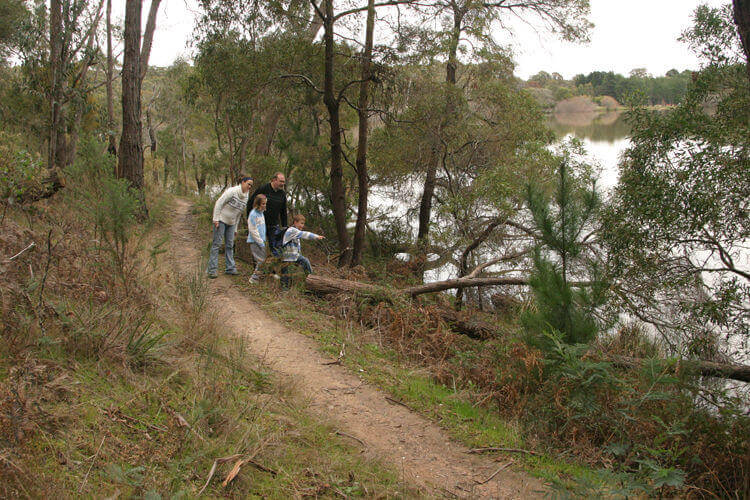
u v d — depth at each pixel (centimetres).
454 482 382
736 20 411
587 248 841
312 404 469
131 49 1291
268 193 913
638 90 851
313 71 1361
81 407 334
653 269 825
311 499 317
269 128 1606
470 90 1513
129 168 1294
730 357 827
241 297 773
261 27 1280
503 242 1195
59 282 502
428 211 1634
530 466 416
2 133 1207
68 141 1967
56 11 1471
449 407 508
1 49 1842
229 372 470
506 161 1335
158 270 724
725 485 409
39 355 372
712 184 757
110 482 273
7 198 721
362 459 383
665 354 820
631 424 452
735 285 780
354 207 1722
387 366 602
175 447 321
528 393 515
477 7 1360
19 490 240
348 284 834
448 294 1195
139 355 427
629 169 852
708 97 835
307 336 652
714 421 443
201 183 3002
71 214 749
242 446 346
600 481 385
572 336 521
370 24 1204
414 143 1451
